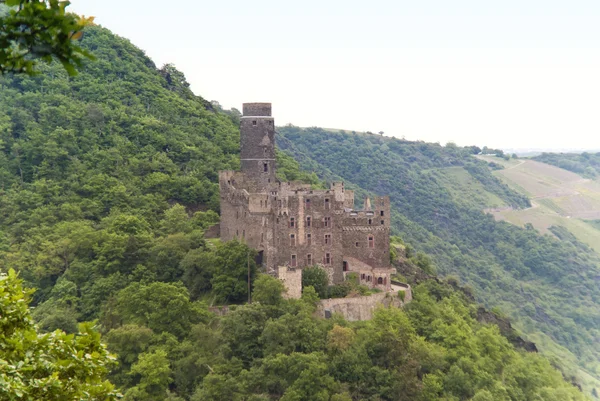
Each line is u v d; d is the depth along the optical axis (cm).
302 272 15862
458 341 16225
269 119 19312
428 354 15225
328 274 16225
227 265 16350
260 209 16625
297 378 13738
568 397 17212
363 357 14550
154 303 15688
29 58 3069
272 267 16088
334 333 14662
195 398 13488
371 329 15125
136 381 14325
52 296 17975
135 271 17962
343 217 16575
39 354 4338
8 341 4234
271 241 16112
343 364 14300
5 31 2936
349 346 14600
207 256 17275
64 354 4475
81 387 4400
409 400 14188
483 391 14850
